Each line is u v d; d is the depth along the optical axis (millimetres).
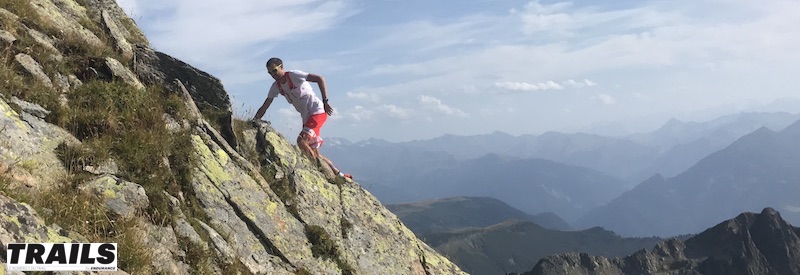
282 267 5039
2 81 4375
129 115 4902
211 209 4891
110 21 6473
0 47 4758
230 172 5387
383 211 7043
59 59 5238
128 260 3672
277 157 6234
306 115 6602
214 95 6281
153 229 4129
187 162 4973
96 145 4418
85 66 5363
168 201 4465
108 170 4348
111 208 3990
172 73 6215
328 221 6062
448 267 7176
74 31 5824
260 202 5410
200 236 4500
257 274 4738
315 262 5422
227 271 4457
